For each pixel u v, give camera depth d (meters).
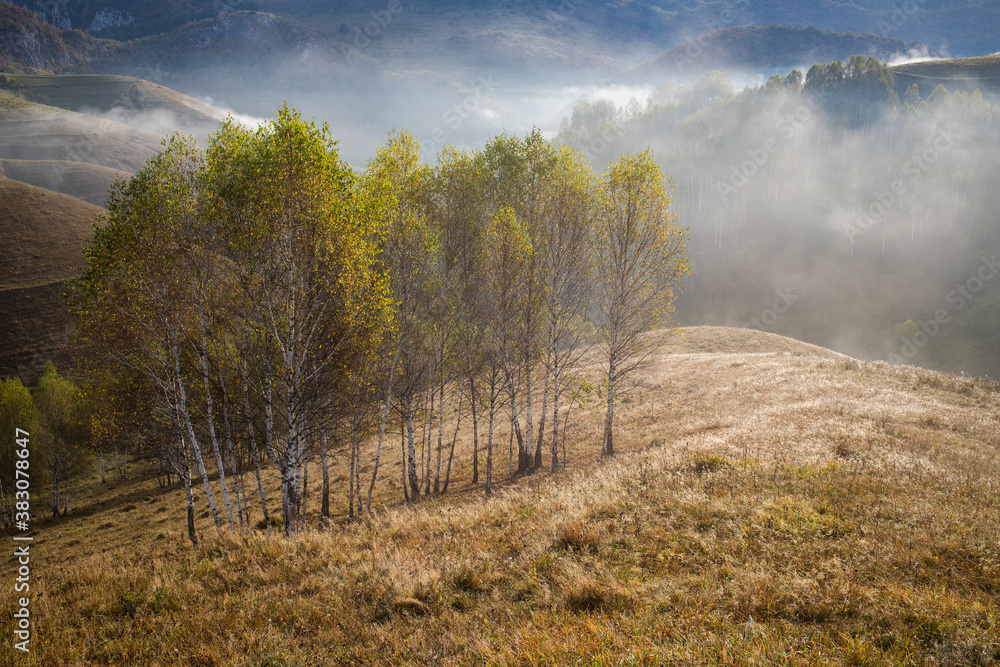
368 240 18.62
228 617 7.95
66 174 168.50
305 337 17.27
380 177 21.94
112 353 17.73
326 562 9.93
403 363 24.06
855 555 8.02
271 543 11.09
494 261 23.88
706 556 8.35
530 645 5.96
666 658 5.47
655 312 25.67
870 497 10.40
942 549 8.11
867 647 5.57
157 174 17.19
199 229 17.45
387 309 18.36
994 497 10.48
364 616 7.62
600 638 5.99
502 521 11.24
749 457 14.39
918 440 15.84
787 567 7.67
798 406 22.31
